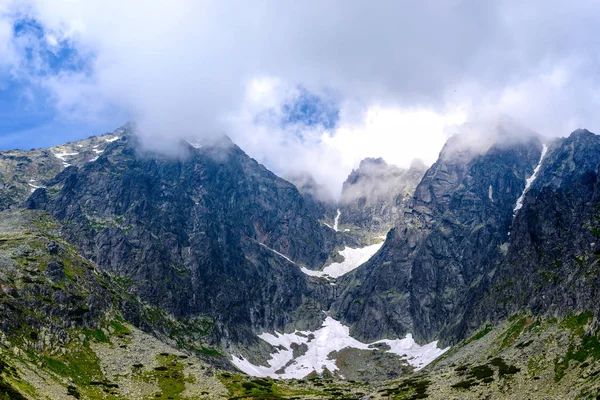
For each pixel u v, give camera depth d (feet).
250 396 588.09
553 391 401.49
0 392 367.04
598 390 341.82
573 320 550.36
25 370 475.72
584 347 458.91
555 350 494.18
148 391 562.66
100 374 576.61
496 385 467.52
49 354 572.92
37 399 395.14
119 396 524.93
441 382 561.02
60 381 499.51
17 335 570.05
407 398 527.40
